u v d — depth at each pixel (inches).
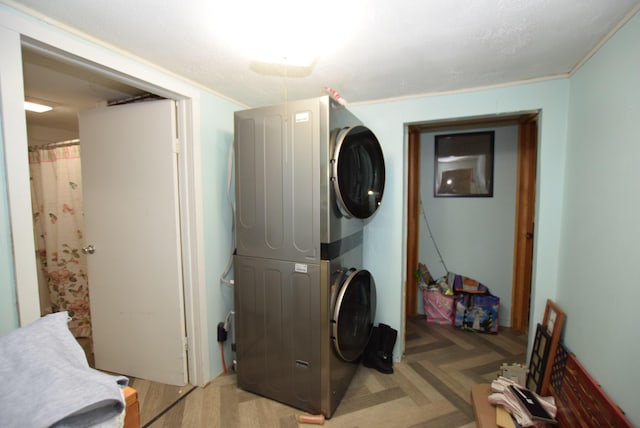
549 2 41.0
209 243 75.5
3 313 40.3
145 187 72.4
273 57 56.9
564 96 66.8
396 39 50.7
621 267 45.7
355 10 42.4
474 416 64.4
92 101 80.4
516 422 57.2
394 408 67.2
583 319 56.5
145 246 74.0
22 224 41.2
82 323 102.5
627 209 44.6
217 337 79.0
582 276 57.7
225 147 80.5
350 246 71.7
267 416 64.8
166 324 74.5
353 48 53.7
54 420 23.2
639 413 40.5
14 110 40.4
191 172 70.3
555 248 70.1
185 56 56.6
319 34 49.0
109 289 78.6
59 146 95.8
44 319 34.7
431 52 55.5
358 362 83.2
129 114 72.0
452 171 116.4
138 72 57.1
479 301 106.7
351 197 63.1
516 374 73.8
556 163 68.6
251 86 72.3
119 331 79.1
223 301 81.4
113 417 27.3
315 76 66.5
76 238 98.9
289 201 61.5
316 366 62.5
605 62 50.9
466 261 117.0
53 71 61.5
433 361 87.4
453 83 71.2
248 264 67.4
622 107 46.2
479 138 111.9
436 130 115.3
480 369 83.3
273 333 66.2
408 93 78.3
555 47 54.1
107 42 51.2
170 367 75.4
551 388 63.2
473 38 50.6
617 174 47.4
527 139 104.0
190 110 68.9
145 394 72.3
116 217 75.6
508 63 60.7
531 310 75.0
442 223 119.3
